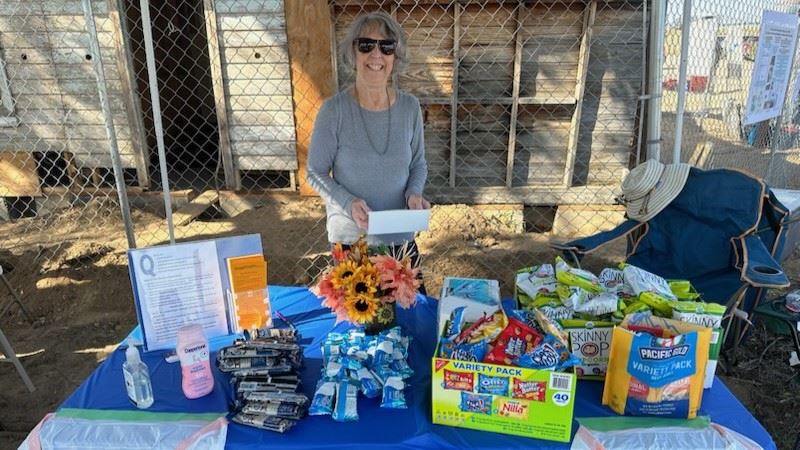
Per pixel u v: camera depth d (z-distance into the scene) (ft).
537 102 14.74
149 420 4.43
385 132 7.06
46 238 14.71
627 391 4.36
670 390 4.29
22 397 9.17
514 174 15.76
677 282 5.54
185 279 5.56
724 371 9.18
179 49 21.18
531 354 4.15
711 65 14.74
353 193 7.24
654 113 8.82
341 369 4.81
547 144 15.39
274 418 4.34
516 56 14.37
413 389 4.78
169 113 20.42
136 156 16.49
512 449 4.09
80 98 16.03
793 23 12.12
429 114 15.30
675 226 8.63
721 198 8.28
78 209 16.29
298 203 16.46
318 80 15.51
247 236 5.75
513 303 6.17
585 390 4.75
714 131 16.71
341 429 4.28
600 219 15.11
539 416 4.13
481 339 4.38
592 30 14.07
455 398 4.23
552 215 16.02
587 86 14.74
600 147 15.25
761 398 8.59
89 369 9.97
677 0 12.55
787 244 11.47
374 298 5.06
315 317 6.20
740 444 4.10
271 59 15.47
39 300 12.11
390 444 4.13
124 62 15.57
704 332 4.27
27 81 15.97
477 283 5.50
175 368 5.19
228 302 5.76
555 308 5.01
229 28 15.30
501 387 4.13
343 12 14.44
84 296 12.25
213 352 5.46
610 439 4.11
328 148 7.02
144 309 5.44
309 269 12.85
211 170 19.47
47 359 10.27
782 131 17.44
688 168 8.63
